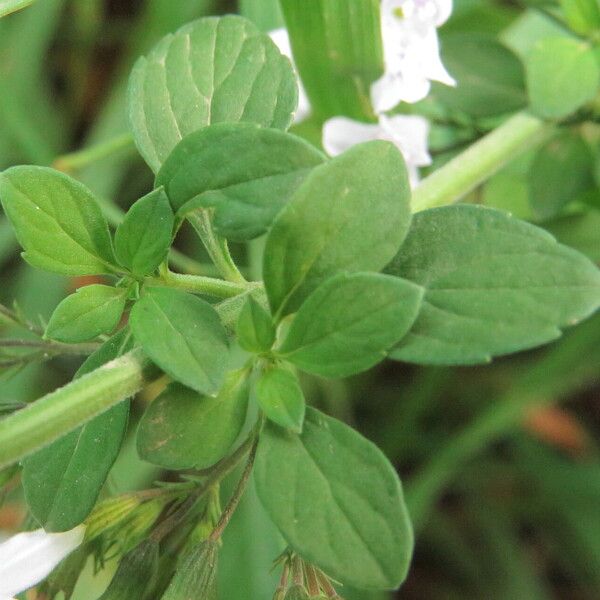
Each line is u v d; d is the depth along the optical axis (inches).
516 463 9.4
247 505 7.9
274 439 4.7
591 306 4.6
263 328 4.8
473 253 4.7
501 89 7.2
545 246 4.7
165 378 5.0
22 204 4.9
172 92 5.3
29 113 9.9
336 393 9.0
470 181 6.6
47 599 5.1
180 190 4.9
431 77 6.2
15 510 7.0
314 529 4.6
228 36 5.4
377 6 6.6
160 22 9.7
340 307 4.6
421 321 4.7
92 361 5.0
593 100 7.0
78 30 10.3
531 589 9.2
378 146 4.7
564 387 8.4
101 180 9.4
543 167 7.1
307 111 7.4
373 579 4.5
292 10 6.8
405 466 9.3
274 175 4.8
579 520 9.1
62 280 9.1
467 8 8.6
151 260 5.0
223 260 5.2
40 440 4.6
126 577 4.9
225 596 7.8
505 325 4.6
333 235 4.7
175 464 4.7
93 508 5.0
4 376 5.6
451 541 9.4
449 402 9.4
